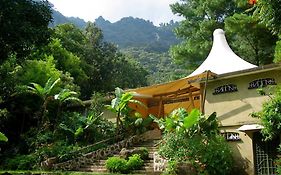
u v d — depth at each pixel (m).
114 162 17.06
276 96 14.36
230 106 17.45
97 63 42.94
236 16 27.17
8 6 12.34
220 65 21.53
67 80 27.75
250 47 30.88
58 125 23.02
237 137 17.00
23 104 24.38
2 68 21.14
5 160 19.73
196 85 19.39
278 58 20.70
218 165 15.34
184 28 35.62
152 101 26.95
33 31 13.02
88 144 22.20
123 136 22.50
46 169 18.05
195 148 15.41
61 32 41.81
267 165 15.78
